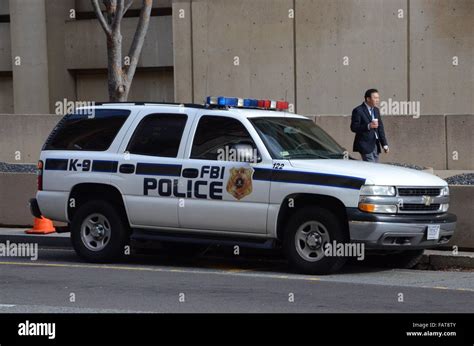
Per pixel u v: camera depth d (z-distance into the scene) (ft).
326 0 73.77
